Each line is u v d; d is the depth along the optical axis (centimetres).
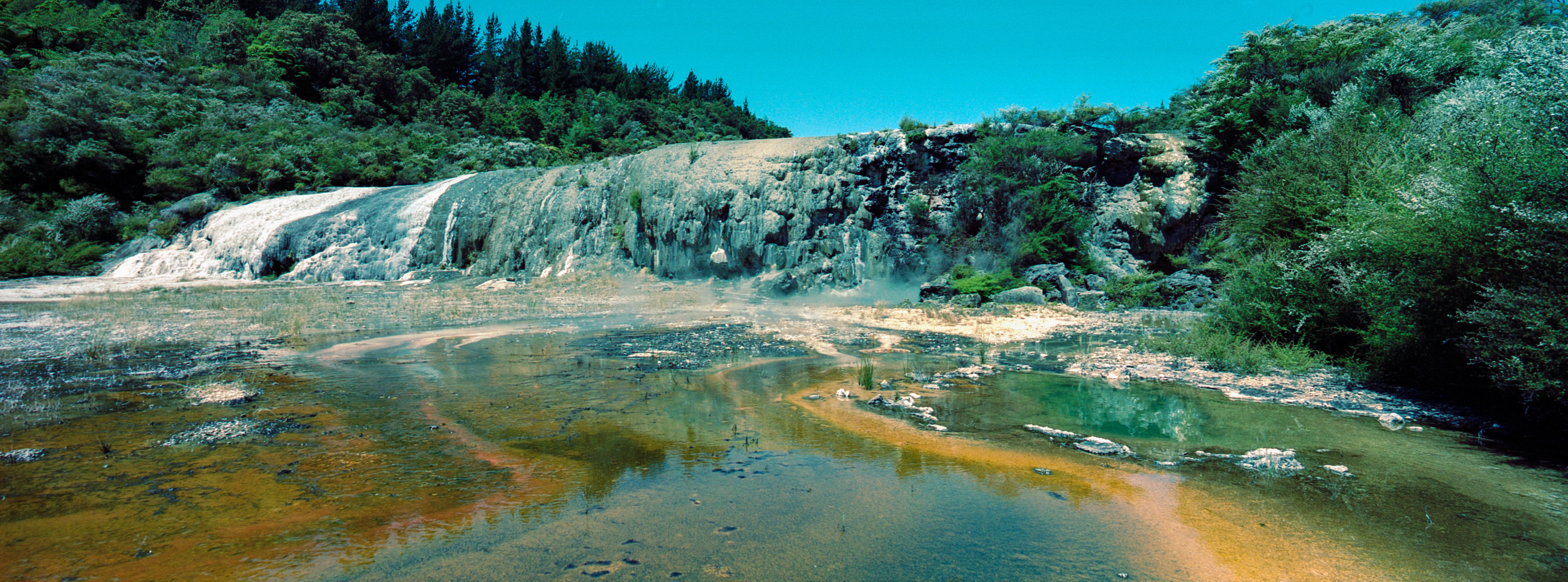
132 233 4034
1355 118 1480
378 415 765
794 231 3125
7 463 569
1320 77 2653
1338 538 434
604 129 9244
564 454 616
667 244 3256
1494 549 414
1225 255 1553
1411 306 912
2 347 1288
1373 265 1016
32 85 4872
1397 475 566
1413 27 2553
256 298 2464
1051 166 2923
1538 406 741
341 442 648
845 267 3041
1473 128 853
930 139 3114
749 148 3406
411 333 1596
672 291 2927
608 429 710
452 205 3788
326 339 1473
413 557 396
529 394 894
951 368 1141
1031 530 450
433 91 8375
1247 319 1274
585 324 1838
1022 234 2872
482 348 1348
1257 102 2766
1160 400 880
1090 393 926
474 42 11531
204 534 426
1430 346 900
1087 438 665
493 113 8169
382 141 5375
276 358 1205
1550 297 660
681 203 3231
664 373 1067
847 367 1145
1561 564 391
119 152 4459
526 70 11431
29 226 3872
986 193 2953
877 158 3147
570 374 1057
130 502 481
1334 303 1113
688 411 802
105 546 405
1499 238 727
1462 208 793
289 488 516
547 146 7000
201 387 903
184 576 366
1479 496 511
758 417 775
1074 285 2595
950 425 739
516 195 3775
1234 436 695
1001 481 551
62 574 368
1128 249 2927
